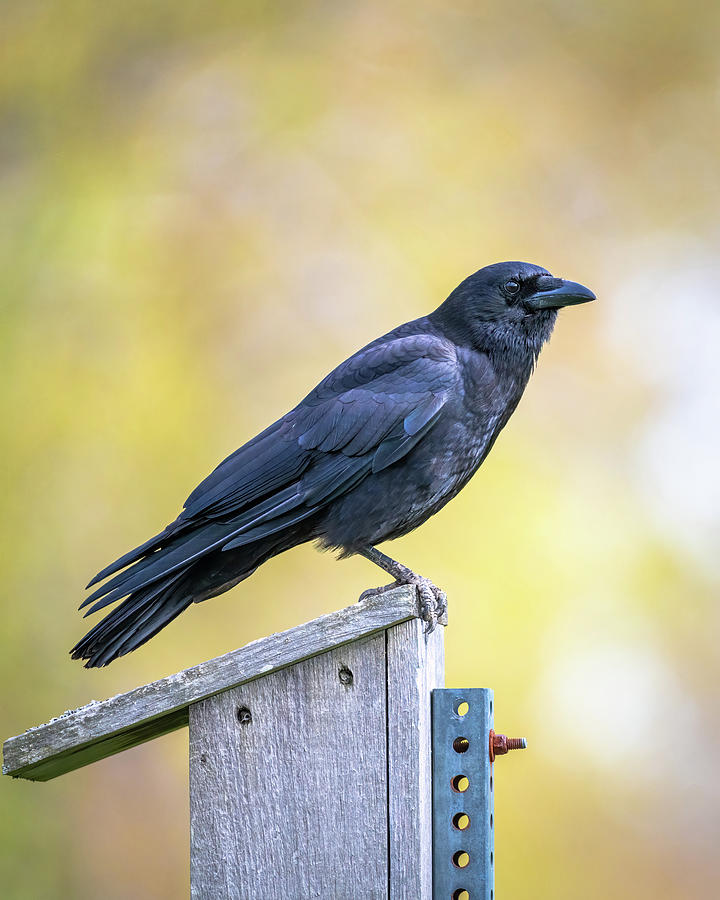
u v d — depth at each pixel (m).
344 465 7.26
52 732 6.14
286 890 6.08
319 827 6.09
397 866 6.00
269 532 7.03
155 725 6.53
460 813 6.28
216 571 7.24
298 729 6.17
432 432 7.40
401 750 6.07
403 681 6.11
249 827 6.13
